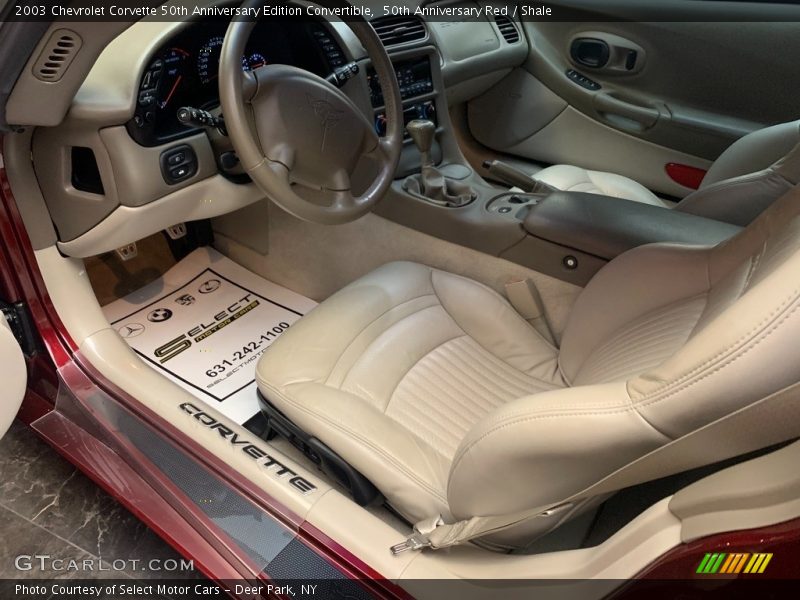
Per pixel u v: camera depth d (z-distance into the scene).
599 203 1.24
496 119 2.11
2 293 1.19
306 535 0.90
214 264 1.75
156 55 1.10
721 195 1.32
